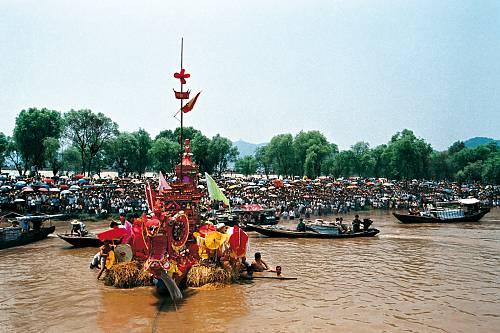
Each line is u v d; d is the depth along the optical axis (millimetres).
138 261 19766
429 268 23859
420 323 14711
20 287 19188
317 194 70750
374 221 53531
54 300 17078
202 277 19094
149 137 119812
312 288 19281
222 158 123250
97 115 88312
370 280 20922
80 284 19656
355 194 77188
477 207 54250
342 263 25281
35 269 23125
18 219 33375
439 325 14523
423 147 111438
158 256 16766
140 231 19484
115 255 19844
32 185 52938
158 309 15945
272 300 17281
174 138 146500
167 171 114625
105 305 16391
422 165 111188
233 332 13680
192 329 13906
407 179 106438
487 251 29734
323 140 125750
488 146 146375
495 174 115562
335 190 78688
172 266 17281
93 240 30188
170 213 18531
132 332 13609
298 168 125438
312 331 13859
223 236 20219
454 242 34219
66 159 97188
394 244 33000
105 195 54281
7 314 15406
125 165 116312
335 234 36250
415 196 79500
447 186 102500
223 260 20438
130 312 15586
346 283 20266
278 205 60156
